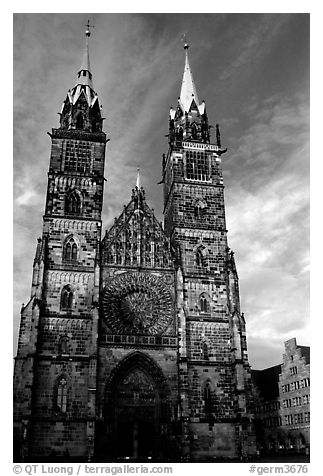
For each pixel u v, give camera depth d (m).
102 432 78.56
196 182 103.50
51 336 83.81
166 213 110.44
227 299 94.06
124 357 84.50
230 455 82.25
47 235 91.25
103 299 88.44
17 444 75.00
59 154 98.88
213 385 86.88
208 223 100.38
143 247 94.81
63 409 79.38
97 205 95.69
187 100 113.44
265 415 121.56
